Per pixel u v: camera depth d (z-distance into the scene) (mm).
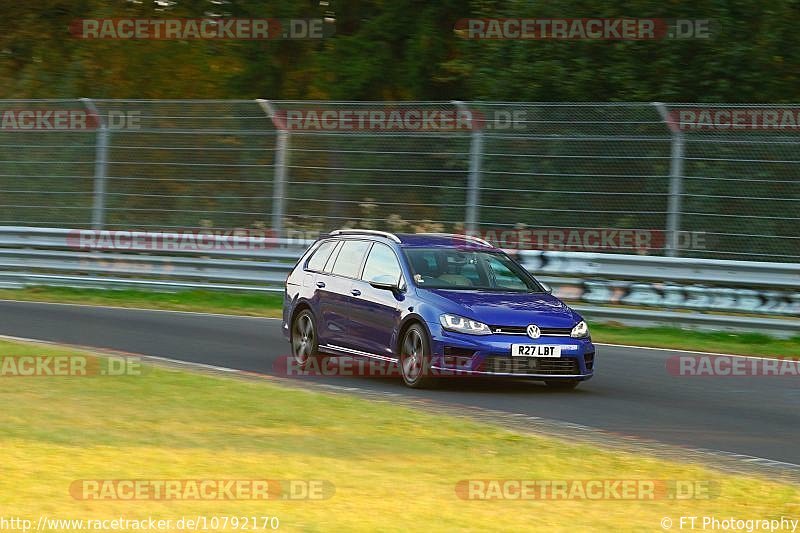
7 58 115312
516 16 81312
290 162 71125
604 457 28844
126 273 73562
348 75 100188
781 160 60094
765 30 75750
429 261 42625
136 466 26234
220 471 26047
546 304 41000
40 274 74938
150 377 39062
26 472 25172
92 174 75812
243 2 109375
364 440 29969
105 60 112062
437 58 97688
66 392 35781
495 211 65562
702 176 61375
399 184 68125
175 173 73875
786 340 57188
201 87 112188
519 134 65188
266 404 34688
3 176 78062
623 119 63031
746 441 32281
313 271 46562
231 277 71188
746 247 60469
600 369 46094
